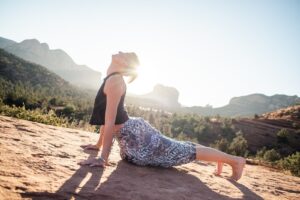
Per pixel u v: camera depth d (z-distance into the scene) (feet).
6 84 413.80
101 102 9.60
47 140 10.73
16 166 6.99
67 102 309.63
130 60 9.44
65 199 5.95
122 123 9.83
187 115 330.75
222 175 12.03
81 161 8.66
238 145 184.24
